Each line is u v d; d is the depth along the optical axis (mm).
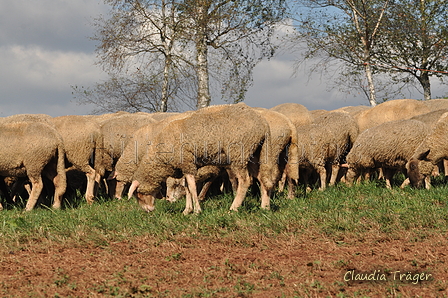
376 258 7398
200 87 29031
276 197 13719
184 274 7008
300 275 6746
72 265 7594
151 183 11812
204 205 12766
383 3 30328
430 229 8875
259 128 11195
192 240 8922
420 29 29875
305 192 14867
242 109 11195
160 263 7590
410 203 11211
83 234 9484
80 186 17047
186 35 27844
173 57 28984
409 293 5918
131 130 16375
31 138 12992
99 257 8055
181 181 14586
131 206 13430
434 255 7352
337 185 15406
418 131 13836
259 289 6270
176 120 11328
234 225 9750
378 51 31688
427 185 14094
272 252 7988
